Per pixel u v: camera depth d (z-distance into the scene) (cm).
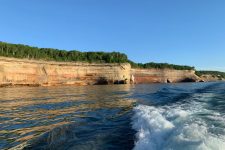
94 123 1294
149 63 15650
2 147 909
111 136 971
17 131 1177
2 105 2252
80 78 9588
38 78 8238
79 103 2358
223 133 755
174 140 679
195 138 663
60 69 9062
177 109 1394
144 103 2061
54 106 2148
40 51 10788
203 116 1096
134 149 759
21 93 3984
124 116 1452
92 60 11838
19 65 7650
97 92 4112
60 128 1192
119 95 3284
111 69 10281
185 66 16488
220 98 2005
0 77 6950
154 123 980
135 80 12169
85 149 824
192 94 2562
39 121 1429
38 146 895
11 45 9338
